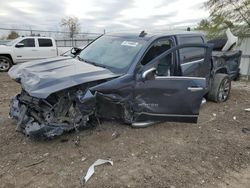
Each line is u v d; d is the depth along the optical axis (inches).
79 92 160.9
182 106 186.9
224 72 294.2
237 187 138.9
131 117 185.8
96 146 168.1
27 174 138.3
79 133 181.5
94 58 203.3
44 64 185.6
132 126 189.3
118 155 160.1
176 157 162.4
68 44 966.4
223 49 327.0
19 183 131.5
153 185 134.6
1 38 888.9
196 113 191.0
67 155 156.6
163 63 201.5
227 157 167.2
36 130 155.0
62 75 159.9
